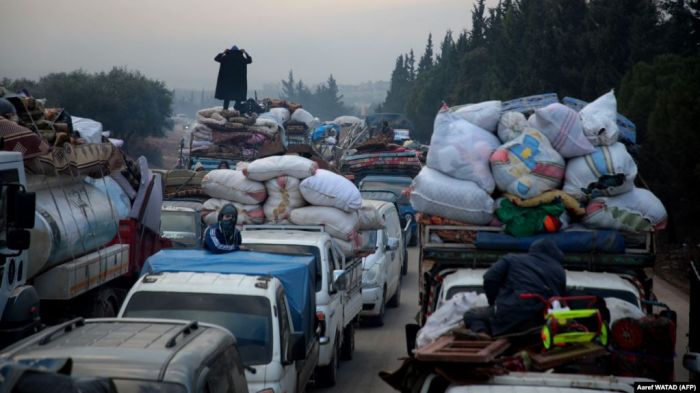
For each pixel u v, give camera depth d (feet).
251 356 42.27
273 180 77.66
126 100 388.16
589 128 49.44
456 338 34.37
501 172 48.60
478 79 383.24
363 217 82.17
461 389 29.76
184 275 46.60
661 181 142.20
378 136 214.90
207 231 54.08
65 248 52.44
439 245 49.49
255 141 172.14
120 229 67.62
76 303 58.08
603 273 47.11
